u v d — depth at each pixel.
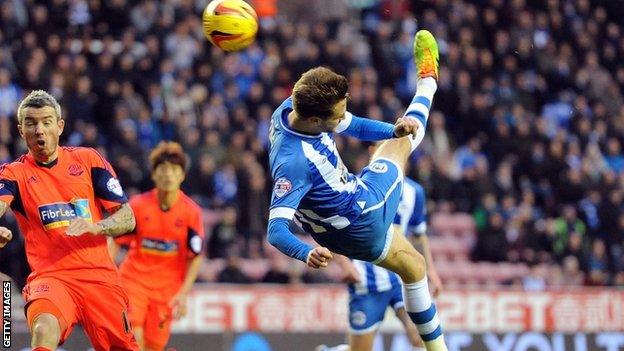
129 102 48.62
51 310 21.42
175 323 36.50
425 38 22.80
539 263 50.84
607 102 62.41
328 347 37.84
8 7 50.53
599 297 40.66
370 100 53.44
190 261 30.16
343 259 30.38
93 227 21.34
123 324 22.41
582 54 63.94
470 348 39.16
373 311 31.06
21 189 21.89
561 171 55.22
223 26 21.14
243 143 49.19
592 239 53.47
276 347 37.34
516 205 54.25
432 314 21.92
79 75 48.88
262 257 46.75
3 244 20.30
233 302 37.19
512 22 62.53
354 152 49.44
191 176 47.59
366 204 20.78
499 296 39.66
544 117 60.28
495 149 55.72
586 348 40.38
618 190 54.84
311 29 57.03
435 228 52.06
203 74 52.53
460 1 61.88
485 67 59.38
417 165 52.34
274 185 20.11
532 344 39.78
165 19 53.03
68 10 51.41
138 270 29.80
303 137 20.20
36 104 21.61
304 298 37.88
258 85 52.34
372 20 63.09
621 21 68.12
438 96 57.25
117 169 45.81
